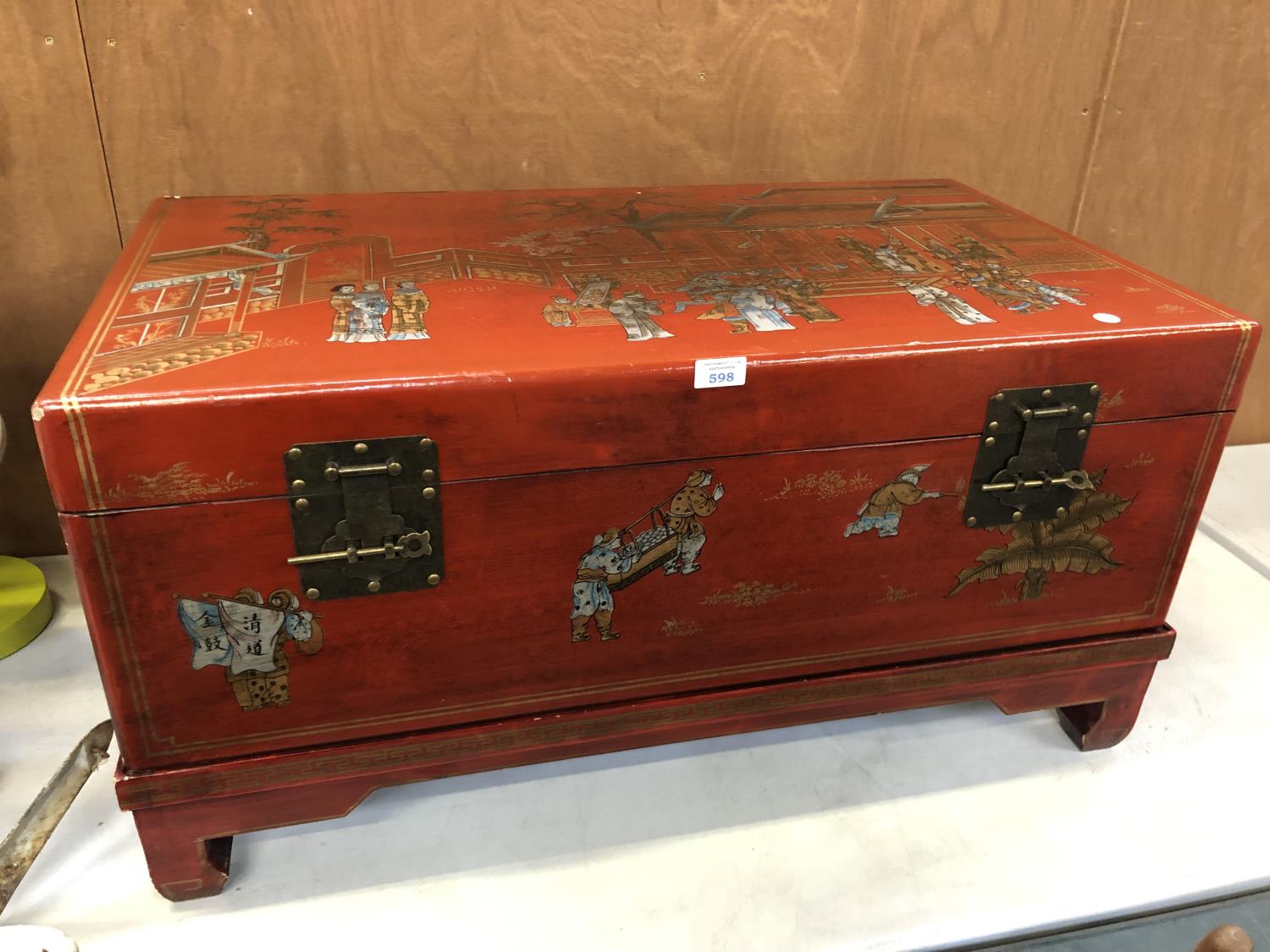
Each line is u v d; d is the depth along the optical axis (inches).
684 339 41.0
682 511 42.3
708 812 49.9
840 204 59.9
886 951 43.3
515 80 59.5
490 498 39.7
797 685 47.8
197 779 41.4
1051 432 44.2
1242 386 45.8
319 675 41.4
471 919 44.1
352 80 57.4
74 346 38.2
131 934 43.0
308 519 38.0
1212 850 48.6
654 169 64.2
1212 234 75.0
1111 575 49.4
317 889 45.3
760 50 61.8
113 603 37.5
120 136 55.9
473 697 44.2
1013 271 50.2
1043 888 46.3
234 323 40.6
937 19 63.2
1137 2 65.0
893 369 41.4
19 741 52.0
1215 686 59.2
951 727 55.9
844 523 44.5
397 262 47.9
